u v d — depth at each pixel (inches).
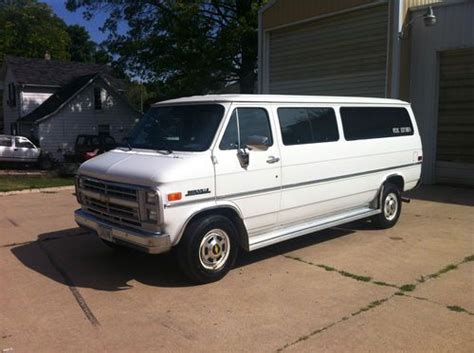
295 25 642.8
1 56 2192.4
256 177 243.0
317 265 255.3
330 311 196.9
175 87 925.2
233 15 956.6
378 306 201.2
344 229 334.0
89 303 209.0
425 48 521.7
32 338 177.6
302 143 268.7
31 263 267.4
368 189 312.2
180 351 166.6
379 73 546.6
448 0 498.0
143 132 262.2
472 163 505.7
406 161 341.4
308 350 165.5
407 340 171.8
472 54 495.2
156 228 214.4
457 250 281.4
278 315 193.6
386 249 284.4
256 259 266.5
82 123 1346.0
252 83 965.2
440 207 407.5
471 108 500.7
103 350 167.9
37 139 1314.0
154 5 956.0
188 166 218.7
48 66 1542.8
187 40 912.9
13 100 1528.1
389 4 522.9
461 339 172.4
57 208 437.4
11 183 657.0
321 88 620.7
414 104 536.4
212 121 236.7
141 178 216.4
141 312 198.7
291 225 272.1
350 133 299.7
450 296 211.6
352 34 575.2
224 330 181.5
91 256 278.7
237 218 238.7
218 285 227.1
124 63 981.8
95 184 244.4
